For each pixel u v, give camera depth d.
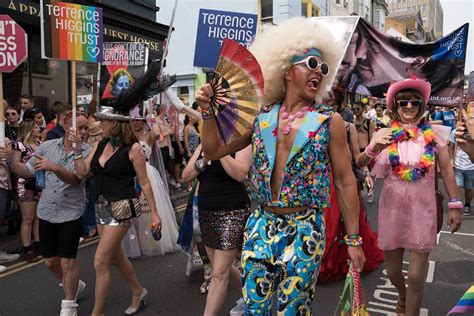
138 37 12.76
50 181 3.37
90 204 4.69
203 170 2.92
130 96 3.20
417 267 2.80
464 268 4.48
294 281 1.85
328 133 1.88
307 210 1.91
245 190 2.92
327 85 2.06
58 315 3.60
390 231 2.86
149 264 4.77
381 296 3.79
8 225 6.30
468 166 6.73
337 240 4.00
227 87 1.78
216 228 2.85
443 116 9.12
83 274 4.57
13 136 5.71
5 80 9.20
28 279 4.46
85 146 3.64
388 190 2.89
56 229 3.43
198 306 3.71
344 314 1.99
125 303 3.78
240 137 2.01
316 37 1.97
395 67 5.66
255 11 18.58
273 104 2.07
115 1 11.86
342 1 27.31
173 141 9.83
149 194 3.33
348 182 1.95
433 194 2.79
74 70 3.62
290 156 1.87
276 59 1.98
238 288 3.23
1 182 4.84
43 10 4.27
